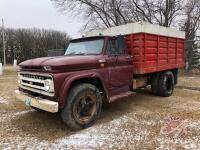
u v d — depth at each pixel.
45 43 47.59
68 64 4.19
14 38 45.88
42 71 4.19
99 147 3.66
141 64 5.90
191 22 19.75
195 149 3.54
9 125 4.70
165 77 7.21
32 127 4.57
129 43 6.07
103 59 4.90
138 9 19.42
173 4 19.05
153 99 7.00
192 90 8.73
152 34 6.30
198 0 19.70
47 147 3.69
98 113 4.70
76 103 4.27
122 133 4.21
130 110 5.75
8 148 3.67
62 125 4.66
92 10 20.36
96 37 5.35
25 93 4.76
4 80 12.45
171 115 5.26
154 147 3.62
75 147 3.67
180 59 8.23
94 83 4.89
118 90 5.38
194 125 4.56
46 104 4.00
